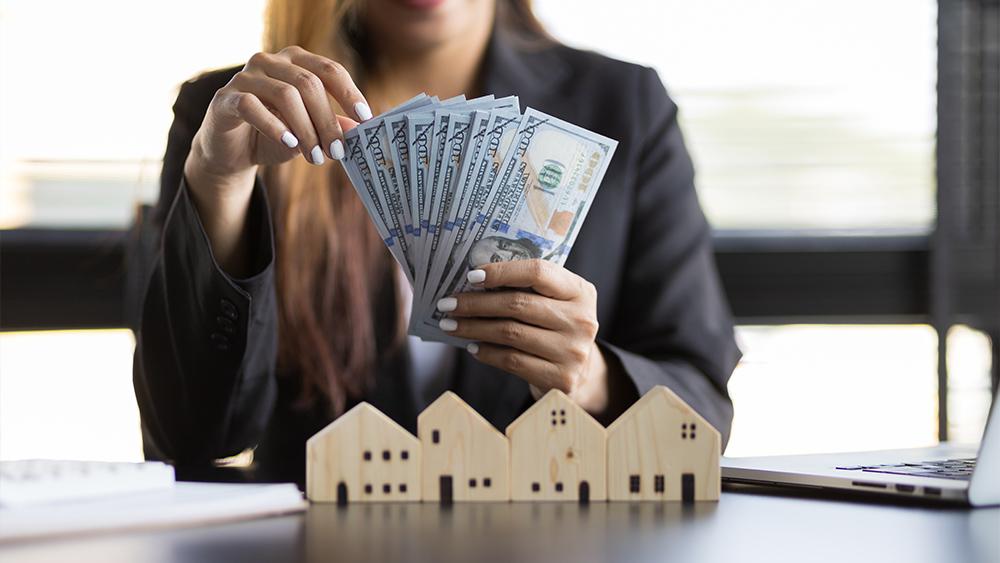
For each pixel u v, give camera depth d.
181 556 0.63
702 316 1.68
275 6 1.77
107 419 3.10
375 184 1.05
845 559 0.63
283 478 1.14
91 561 0.61
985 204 3.09
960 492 0.84
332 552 0.65
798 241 3.12
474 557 0.64
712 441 0.89
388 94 1.78
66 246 2.97
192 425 1.38
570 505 0.86
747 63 3.16
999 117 3.08
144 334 1.37
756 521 0.78
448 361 1.65
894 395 3.19
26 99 3.00
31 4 2.99
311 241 1.67
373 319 1.67
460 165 1.03
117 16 3.02
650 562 0.62
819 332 3.21
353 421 0.87
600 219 1.71
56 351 3.09
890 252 3.12
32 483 0.74
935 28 3.11
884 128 3.14
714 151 3.17
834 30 3.14
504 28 1.86
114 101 3.03
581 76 1.82
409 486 0.88
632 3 3.14
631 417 0.89
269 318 1.37
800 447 3.19
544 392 1.16
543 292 1.08
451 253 1.06
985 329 3.10
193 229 1.25
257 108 1.07
